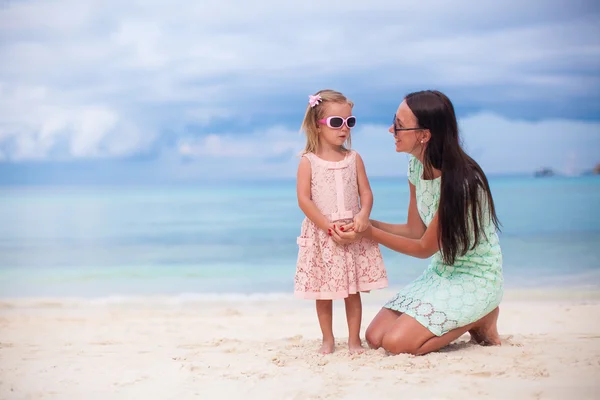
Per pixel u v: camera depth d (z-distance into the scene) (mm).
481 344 3918
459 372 3189
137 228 12531
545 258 8734
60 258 9953
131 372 3398
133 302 6969
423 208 3943
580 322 5125
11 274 8797
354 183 3854
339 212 3760
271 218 13438
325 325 3793
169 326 5391
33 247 10867
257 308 6527
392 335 3623
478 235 3676
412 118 3668
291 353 3744
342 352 3713
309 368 3377
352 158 3867
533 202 13766
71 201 16938
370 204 3799
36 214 14594
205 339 4648
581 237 10211
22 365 3605
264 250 10453
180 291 7648
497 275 3793
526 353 3555
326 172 3777
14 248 10773
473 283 3748
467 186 3613
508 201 13961
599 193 14820
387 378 3127
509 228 11023
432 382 3037
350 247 3740
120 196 17797
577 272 7859
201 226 12711
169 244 11031
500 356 3502
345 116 3768
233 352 3881
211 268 9141
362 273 3781
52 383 3201
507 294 6801
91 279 8438
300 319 5738
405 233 4090
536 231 10750
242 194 17562
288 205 15227
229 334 4953
